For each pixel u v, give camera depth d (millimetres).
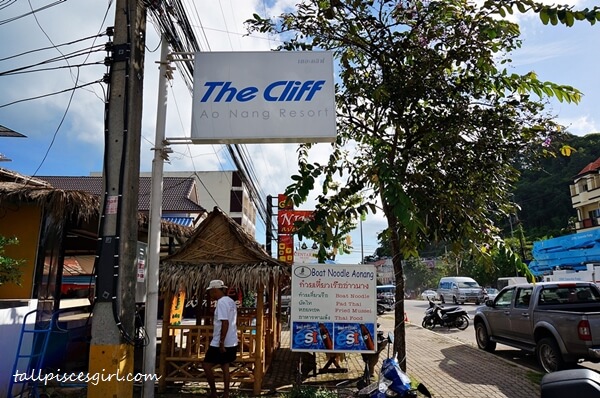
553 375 2842
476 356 10055
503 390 7000
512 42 6008
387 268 62688
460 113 5996
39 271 7602
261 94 6023
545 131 5891
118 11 6094
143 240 11125
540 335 8648
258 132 5918
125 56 5922
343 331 6344
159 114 6254
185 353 7684
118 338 5355
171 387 7184
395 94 6203
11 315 6355
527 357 10281
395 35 6207
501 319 10047
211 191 48312
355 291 6465
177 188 28734
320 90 6016
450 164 6051
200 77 6098
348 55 6738
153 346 5828
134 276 5719
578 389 2625
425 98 6266
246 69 6105
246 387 7234
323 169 6215
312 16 6480
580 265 19875
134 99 5957
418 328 17094
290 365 9133
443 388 7148
